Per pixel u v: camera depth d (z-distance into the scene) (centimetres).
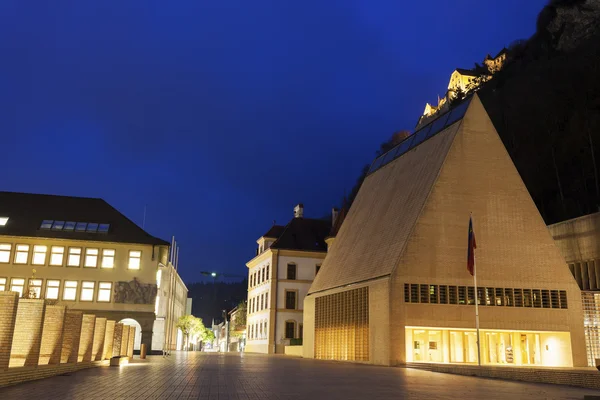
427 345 3547
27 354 1761
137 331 4819
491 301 3628
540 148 8456
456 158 3875
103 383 1653
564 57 9112
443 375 2411
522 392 1672
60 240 4762
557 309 3712
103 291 4731
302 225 7212
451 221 3716
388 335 3391
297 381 1892
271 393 1445
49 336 2034
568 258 4475
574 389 1844
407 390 1619
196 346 10619
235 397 1330
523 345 3738
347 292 4172
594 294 3866
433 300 3522
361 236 4612
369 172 5556
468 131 3969
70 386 1536
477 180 3862
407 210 3925
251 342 7425
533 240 3834
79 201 5262
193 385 1647
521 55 12119
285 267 6738
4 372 1484
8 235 4703
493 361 3653
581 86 8138
